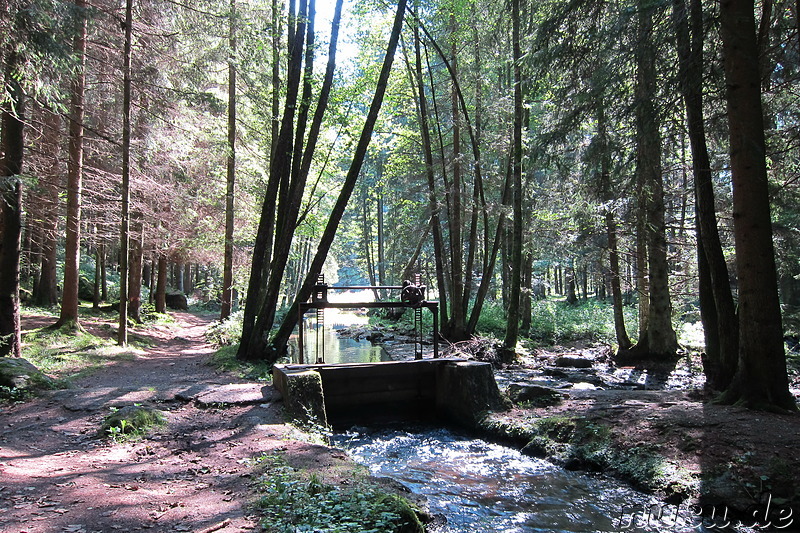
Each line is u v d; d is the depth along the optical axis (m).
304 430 7.39
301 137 12.91
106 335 15.55
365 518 3.88
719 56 8.62
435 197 18.47
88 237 17.58
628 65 8.93
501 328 21.16
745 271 7.21
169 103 14.28
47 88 9.23
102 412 7.37
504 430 8.16
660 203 13.52
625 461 6.42
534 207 19.59
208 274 46.12
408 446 8.02
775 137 9.40
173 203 17.81
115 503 4.11
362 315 43.72
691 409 7.36
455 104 19.05
